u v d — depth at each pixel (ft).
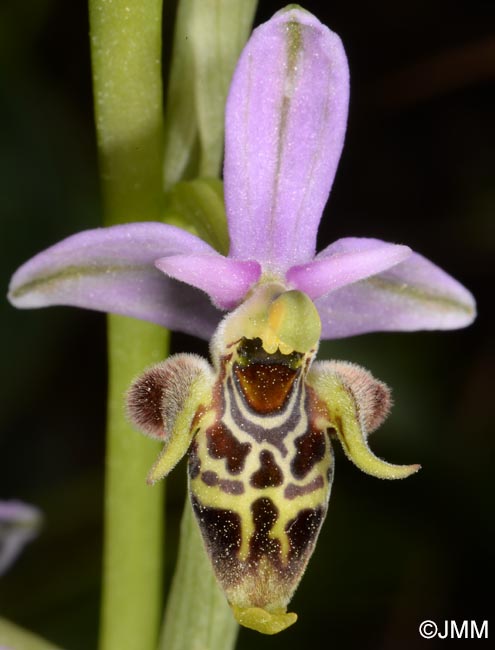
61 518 0.46
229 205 0.31
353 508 0.47
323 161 0.31
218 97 0.34
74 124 0.51
